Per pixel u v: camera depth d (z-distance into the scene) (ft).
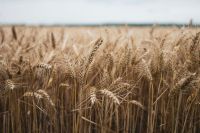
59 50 2.77
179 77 2.29
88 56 2.13
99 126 2.58
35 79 2.50
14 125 2.78
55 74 2.47
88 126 2.54
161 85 2.66
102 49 2.64
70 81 2.54
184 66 2.33
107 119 2.61
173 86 2.31
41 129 2.75
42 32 4.68
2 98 2.79
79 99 2.34
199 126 2.78
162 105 2.64
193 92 2.40
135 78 2.65
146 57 2.79
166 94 2.65
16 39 3.44
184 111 2.68
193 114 2.77
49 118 2.67
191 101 2.45
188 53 2.62
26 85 2.64
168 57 2.44
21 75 2.48
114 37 3.29
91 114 2.63
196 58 2.55
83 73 2.14
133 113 2.74
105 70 2.21
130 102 2.60
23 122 2.78
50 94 2.53
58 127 2.72
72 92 2.49
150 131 2.57
